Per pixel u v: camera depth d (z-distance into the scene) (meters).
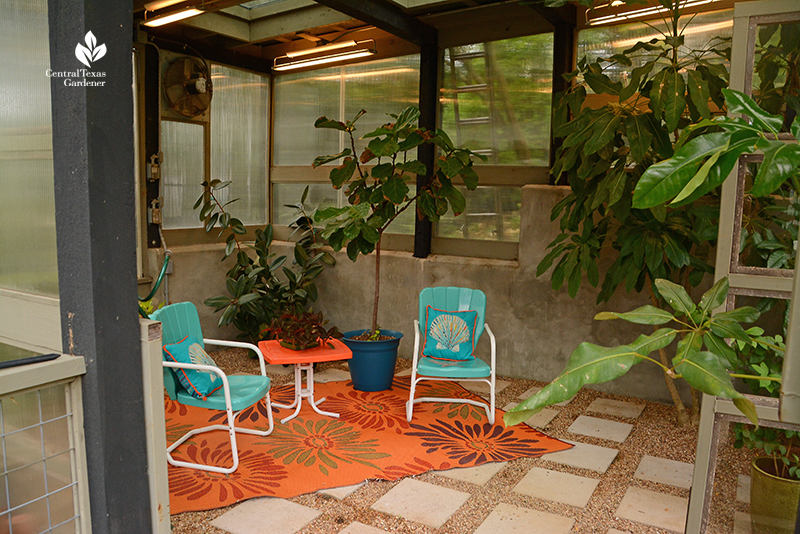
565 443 3.13
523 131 4.37
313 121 5.39
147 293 4.59
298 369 3.45
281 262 4.84
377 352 3.89
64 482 1.56
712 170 0.79
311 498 2.49
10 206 1.66
